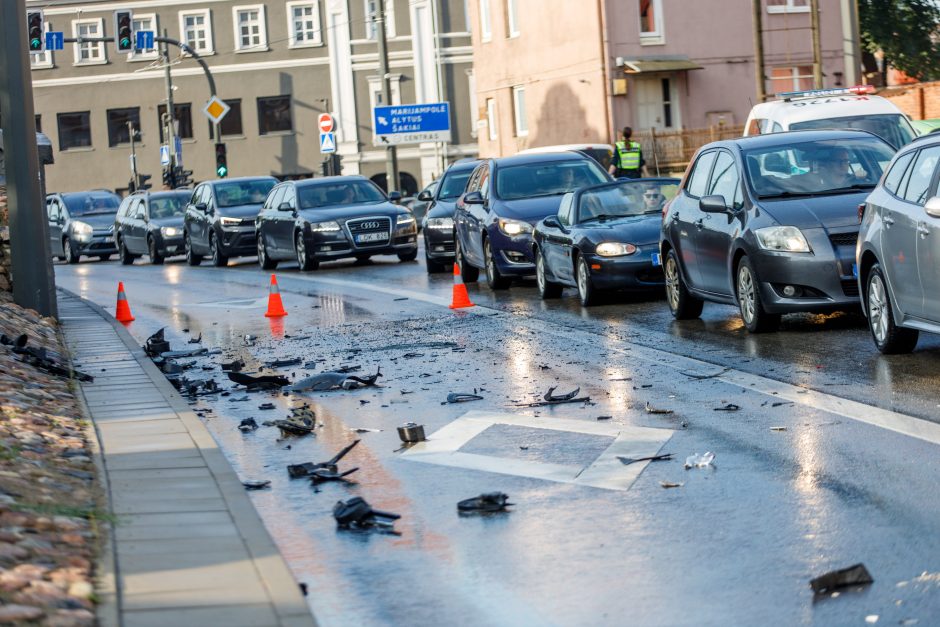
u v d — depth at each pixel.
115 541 7.19
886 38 71.12
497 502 8.58
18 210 19.44
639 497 8.60
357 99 85.50
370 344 17.94
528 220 24.75
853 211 15.78
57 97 88.75
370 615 6.50
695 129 54.66
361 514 8.27
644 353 15.30
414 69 84.19
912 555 6.92
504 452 10.30
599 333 17.55
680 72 56.53
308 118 86.88
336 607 6.66
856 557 6.96
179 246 44.69
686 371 13.70
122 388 13.59
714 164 17.88
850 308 15.57
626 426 11.00
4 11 18.52
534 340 17.20
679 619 6.19
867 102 27.47
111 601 6.05
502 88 64.44
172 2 87.25
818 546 7.21
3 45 18.73
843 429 10.25
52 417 11.09
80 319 22.52
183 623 5.80
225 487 8.58
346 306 23.89
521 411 12.09
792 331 16.23
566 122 59.22
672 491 8.70
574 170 26.31
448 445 10.70
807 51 57.59
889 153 16.95
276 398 13.73
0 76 18.98
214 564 6.71
